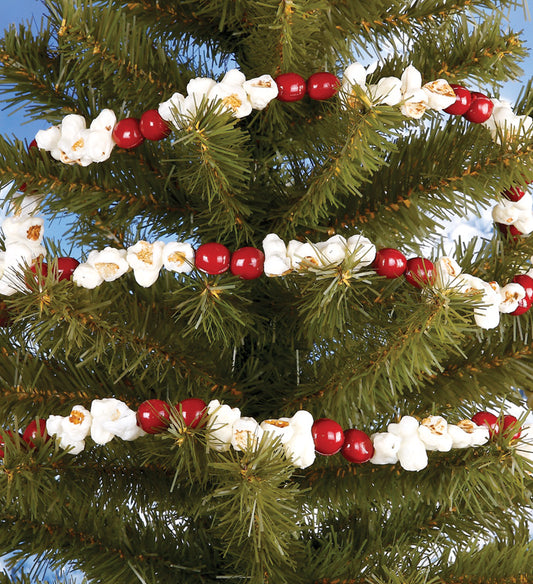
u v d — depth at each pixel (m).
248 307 0.69
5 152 0.63
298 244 0.61
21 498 0.59
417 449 0.60
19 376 0.64
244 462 0.56
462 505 0.71
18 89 0.66
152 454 0.64
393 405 0.68
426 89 0.62
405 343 0.61
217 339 0.66
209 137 0.57
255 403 0.70
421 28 0.70
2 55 0.66
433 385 0.68
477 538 0.71
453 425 0.61
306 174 0.69
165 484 0.67
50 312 0.60
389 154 0.69
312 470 0.68
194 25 0.71
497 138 0.66
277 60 0.63
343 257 0.59
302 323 0.68
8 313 0.64
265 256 0.60
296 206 0.65
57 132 0.62
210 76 0.73
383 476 0.65
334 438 0.59
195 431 0.58
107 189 0.66
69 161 0.62
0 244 0.67
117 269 0.61
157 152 0.68
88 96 0.67
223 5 0.66
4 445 0.59
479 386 0.67
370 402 0.65
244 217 0.67
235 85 0.60
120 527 0.67
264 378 0.71
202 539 0.70
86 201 0.65
